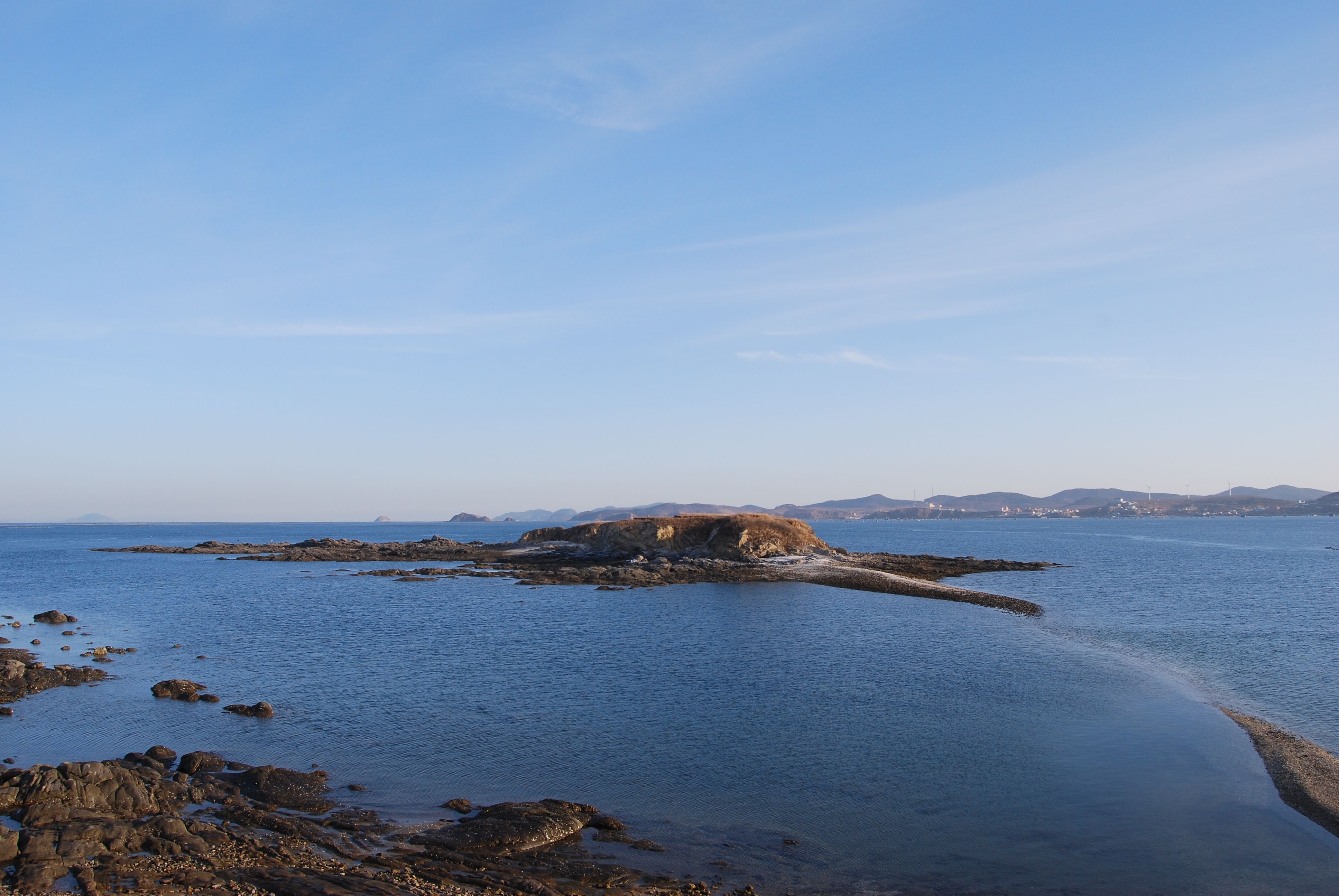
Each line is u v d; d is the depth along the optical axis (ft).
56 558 432.25
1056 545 581.12
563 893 49.93
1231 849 58.75
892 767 75.51
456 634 155.43
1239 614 182.29
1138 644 140.67
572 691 105.81
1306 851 58.54
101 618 181.78
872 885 53.01
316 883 48.42
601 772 73.97
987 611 186.91
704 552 308.60
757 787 70.38
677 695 103.30
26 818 55.26
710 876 53.72
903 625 163.84
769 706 97.19
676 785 70.90
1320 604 202.28
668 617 179.22
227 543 557.33
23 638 152.46
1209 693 103.96
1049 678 112.37
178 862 51.62
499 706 97.40
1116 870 55.42
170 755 75.51
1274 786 70.79
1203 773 74.02
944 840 60.13
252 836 57.00
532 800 67.46
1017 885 53.31
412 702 99.60
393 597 223.92
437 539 439.63
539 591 237.45
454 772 74.02
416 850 56.24
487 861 54.54
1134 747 81.61
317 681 111.86
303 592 238.07
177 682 103.24
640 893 50.52
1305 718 92.68
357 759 77.51
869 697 101.86
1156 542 618.03
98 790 60.49
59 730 86.84
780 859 56.70
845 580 246.68
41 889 46.75
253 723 89.71
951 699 100.48
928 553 466.70
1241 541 624.59
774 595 220.64
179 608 199.93
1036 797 68.49
